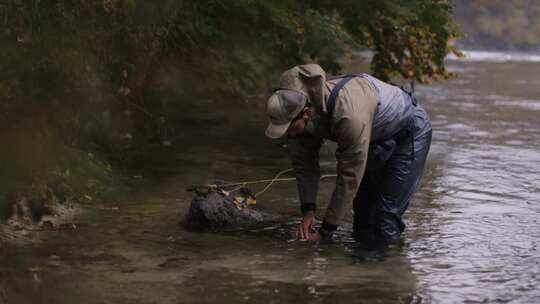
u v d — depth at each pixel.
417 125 6.72
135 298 5.39
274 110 6.02
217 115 13.77
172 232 7.01
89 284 5.64
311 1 11.50
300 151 6.61
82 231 6.95
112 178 8.80
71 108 8.71
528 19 39.12
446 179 9.24
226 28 10.92
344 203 6.44
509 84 20.66
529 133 12.67
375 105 6.32
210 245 6.65
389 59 12.58
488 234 7.06
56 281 5.69
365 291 5.61
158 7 9.70
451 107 15.93
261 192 8.33
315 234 6.74
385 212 6.80
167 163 9.81
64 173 8.12
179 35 10.89
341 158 6.26
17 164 7.65
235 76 12.77
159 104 12.16
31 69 7.98
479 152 10.98
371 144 6.52
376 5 11.57
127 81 10.01
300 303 5.37
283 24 10.66
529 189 8.78
